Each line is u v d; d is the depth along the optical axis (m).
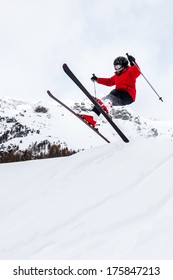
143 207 3.70
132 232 3.19
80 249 3.10
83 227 3.52
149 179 4.41
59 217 3.93
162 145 5.67
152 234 3.06
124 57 5.92
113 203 3.97
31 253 3.24
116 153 5.74
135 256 2.80
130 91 5.85
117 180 4.64
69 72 5.75
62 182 5.06
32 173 5.91
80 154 6.25
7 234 3.77
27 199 4.71
